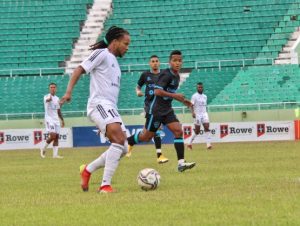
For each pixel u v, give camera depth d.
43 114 86.06
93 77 24.95
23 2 105.31
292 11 99.44
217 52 96.69
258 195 21.81
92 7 104.81
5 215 19.44
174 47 98.12
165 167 39.81
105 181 24.88
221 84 89.75
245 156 48.66
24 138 79.62
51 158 56.50
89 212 19.31
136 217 18.00
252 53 96.00
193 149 63.78
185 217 17.66
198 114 63.41
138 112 86.75
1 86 91.56
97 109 24.83
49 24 102.88
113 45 25.23
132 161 47.09
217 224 16.36
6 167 45.38
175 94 34.06
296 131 77.69
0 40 100.69
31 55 99.00
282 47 95.69
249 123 78.00
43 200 23.12
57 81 92.00
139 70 95.38
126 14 103.31
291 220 16.55
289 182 26.41
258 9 100.25
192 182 28.14
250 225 16.03
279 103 81.06
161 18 101.94
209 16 100.88
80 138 79.50
